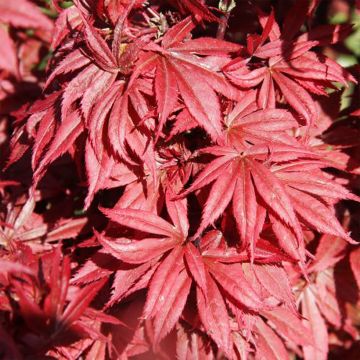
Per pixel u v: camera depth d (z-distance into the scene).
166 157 0.51
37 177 0.49
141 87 0.49
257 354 0.54
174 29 0.49
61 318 0.47
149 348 0.53
